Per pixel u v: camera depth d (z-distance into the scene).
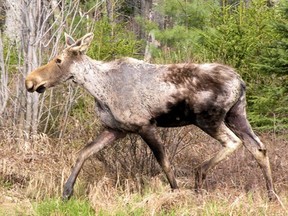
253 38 28.33
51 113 24.22
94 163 21.09
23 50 23.42
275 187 20.09
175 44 35.19
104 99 18.89
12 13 25.19
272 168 21.48
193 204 17.84
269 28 27.77
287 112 26.02
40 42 23.23
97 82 18.91
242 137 19.11
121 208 17.58
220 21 30.55
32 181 20.11
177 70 18.78
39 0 23.25
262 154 18.95
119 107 18.72
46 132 23.88
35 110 23.22
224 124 19.23
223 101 18.64
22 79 23.50
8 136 22.70
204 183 19.44
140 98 18.66
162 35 35.28
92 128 22.53
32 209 17.78
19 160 21.22
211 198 18.23
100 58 28.75
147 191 19.20
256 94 27.34
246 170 21.17
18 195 19.83
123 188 19.92
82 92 24.22
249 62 28.23
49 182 20.08
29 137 22.84
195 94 18.59
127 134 19.95
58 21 25.67
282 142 24.31
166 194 18.03
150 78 18.75
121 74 18.86
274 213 17.27
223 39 28.67
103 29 29.81
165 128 20.95
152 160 20.86
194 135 22.84
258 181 20.27
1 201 19.20
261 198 18.38
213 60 28.16
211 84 18.58
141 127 18.75
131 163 20.67
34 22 23.16
